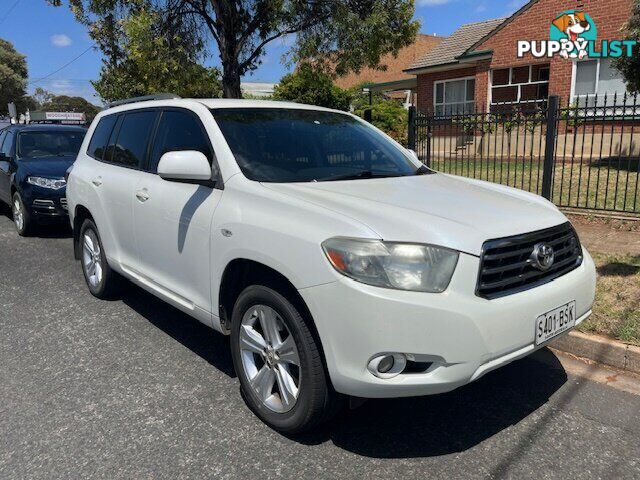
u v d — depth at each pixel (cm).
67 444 301
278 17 1070
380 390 255
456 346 251
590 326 404
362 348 253
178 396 350
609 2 1559
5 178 891
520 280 277
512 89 1914
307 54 1131
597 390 350
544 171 809
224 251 319
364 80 3888
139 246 424
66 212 818
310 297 267
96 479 272
